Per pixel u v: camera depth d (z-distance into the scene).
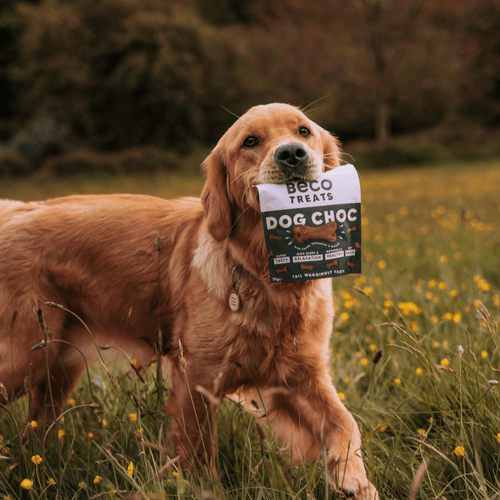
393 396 2.75
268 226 2.22
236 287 2.46
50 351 2.67
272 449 2.23
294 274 2.23
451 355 2.99
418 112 33.00
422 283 4.26
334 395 2.46
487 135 29.52
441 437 2.27
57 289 2.74
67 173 27.09
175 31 30.14
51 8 31.08
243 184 2.48
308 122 2.59
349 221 2.28
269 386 2.58
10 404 2.75
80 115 30.83
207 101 32.25
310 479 1.99
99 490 2.12
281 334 2.47
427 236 6.18
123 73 29.38
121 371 3.29
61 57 29.81
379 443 2.26
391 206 9.68
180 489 1.87
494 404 2.25
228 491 1.99
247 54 31.73
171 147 31.66
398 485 2.06
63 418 2.66
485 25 26.56
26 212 2.87
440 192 11.55
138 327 2.82
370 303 3.85
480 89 29.86
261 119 2.50
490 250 5.14
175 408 2.50
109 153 30.58
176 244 2.78
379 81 25.67
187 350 2.56
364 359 2.81
